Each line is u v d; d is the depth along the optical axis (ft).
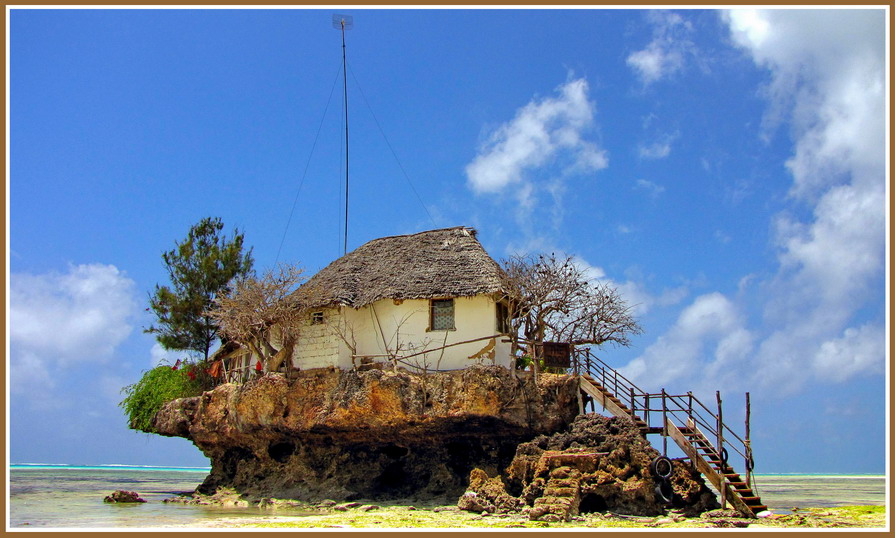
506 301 106.42
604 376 94.79
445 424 95.04
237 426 109.09
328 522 77.87
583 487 81.61
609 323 110.11
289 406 102.94
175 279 153.28
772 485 214.28
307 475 104.99
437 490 98.58
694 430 87.51
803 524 77.36
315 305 106.93
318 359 108.68
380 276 110.73
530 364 108.99
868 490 175.52
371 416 95.30
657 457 83.66
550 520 76.64
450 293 102.37
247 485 112.47
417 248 114.83
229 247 156.46
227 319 110.11
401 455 103.35
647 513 81.30
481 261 106.93
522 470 87.56
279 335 111.96
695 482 83.71
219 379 139.23
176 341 148.56
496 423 94.32
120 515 89.25
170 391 140.46
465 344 102.06
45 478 201.77
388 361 101.71
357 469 102.58
